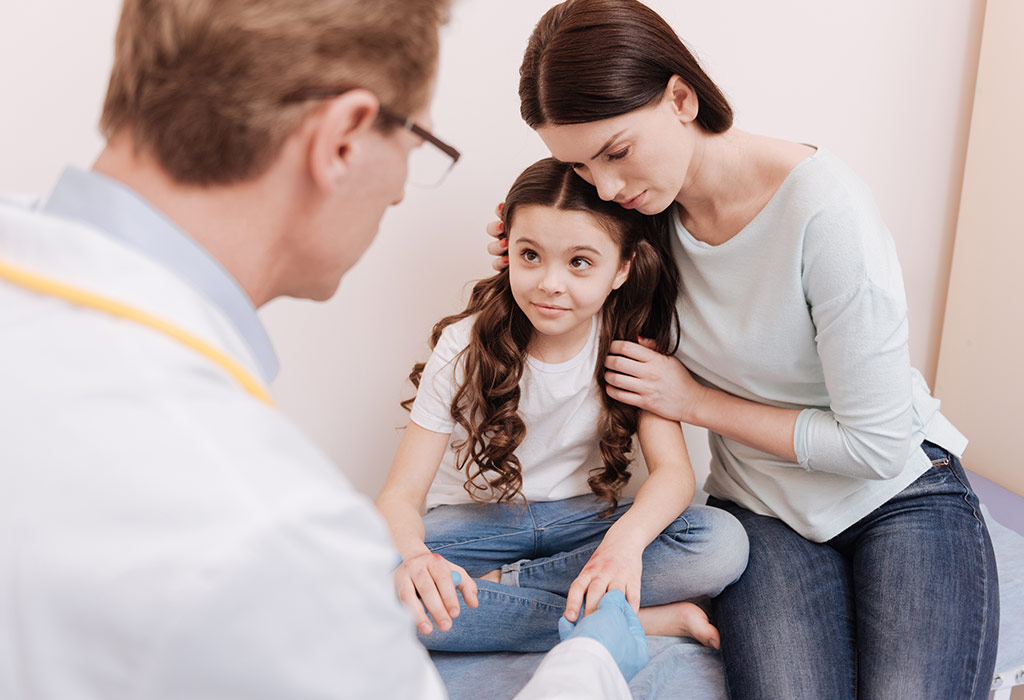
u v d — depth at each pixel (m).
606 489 1.29
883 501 1.19
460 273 1.44
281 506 0.39
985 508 1.55
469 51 1.32
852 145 1.55
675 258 1.18
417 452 1.24
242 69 0.47
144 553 0.36
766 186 1.05
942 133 1.60
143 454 0.38
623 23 0.91
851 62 1.49
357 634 0.42
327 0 0.48
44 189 1.24
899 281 1.06
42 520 0.37
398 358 1.46
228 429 0.40
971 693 1.02
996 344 1.62
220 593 0.36
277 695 0.39
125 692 0.37
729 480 1.33
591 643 0.73
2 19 1.16
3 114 1.20
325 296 0.62
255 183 0.50
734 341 1.15
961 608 1.08
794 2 1.42
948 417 1.76
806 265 1.05
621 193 1.01
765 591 1.16
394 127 0.53
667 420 1.26
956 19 1.52
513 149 1.39
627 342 1.21
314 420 1.46
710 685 1.15
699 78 0.96
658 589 1.21
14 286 0.42
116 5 1.20
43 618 0.36
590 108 0.92
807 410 1.16
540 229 1.08
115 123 0.50
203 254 0.49
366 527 0.43
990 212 1.58
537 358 1.25
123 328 0.41
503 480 1.26
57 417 0.38
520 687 1.15
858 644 1.10
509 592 1.21
